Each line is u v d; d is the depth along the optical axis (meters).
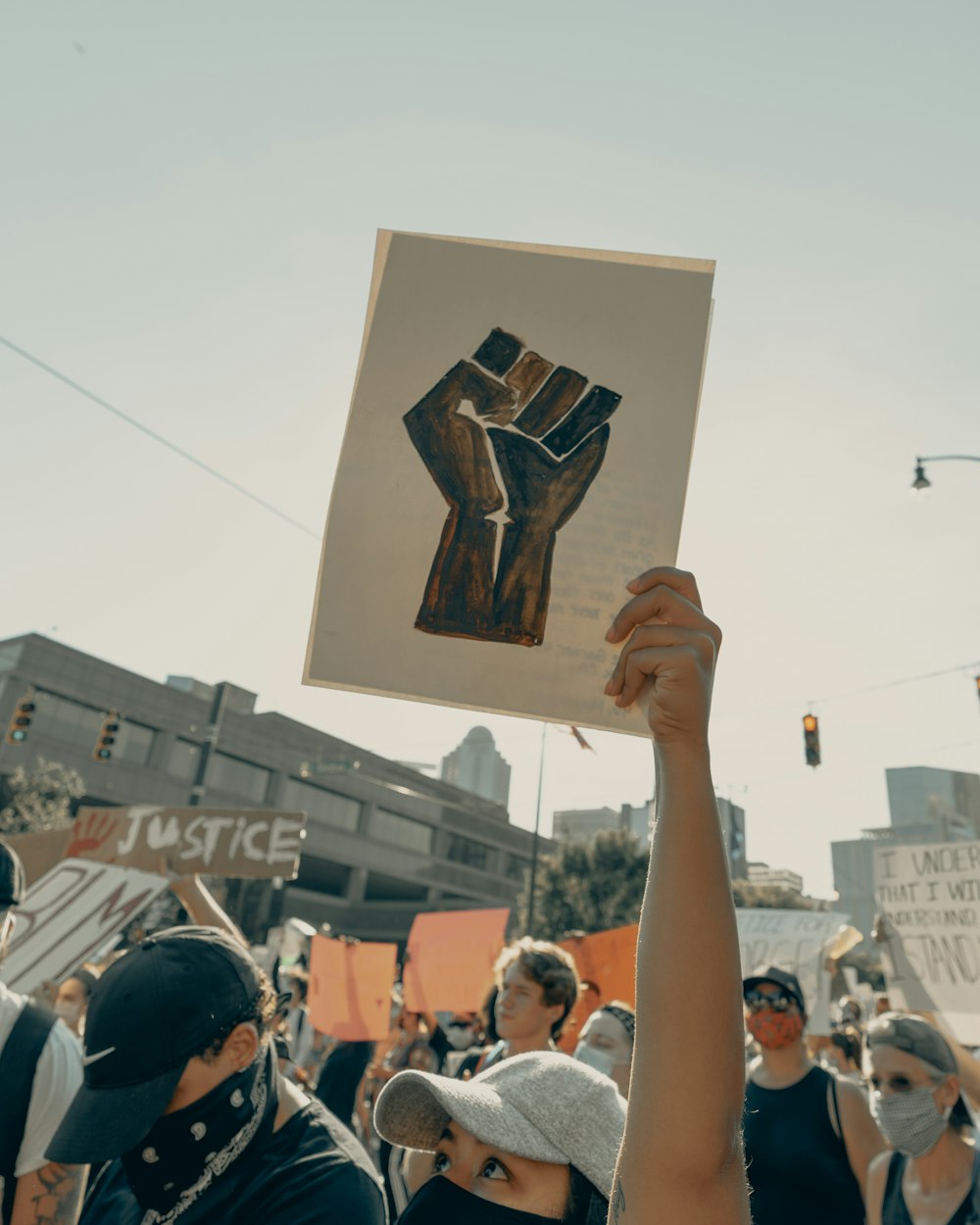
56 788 43.16
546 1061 1.61
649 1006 0.92
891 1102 2.88
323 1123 1.75
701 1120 0.88
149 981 1.62
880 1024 3.00
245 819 6.59
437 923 7.27
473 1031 8.30
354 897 62.31
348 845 61.94
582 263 1.44
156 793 52.19
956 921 5.75
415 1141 1.70
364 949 6.95
